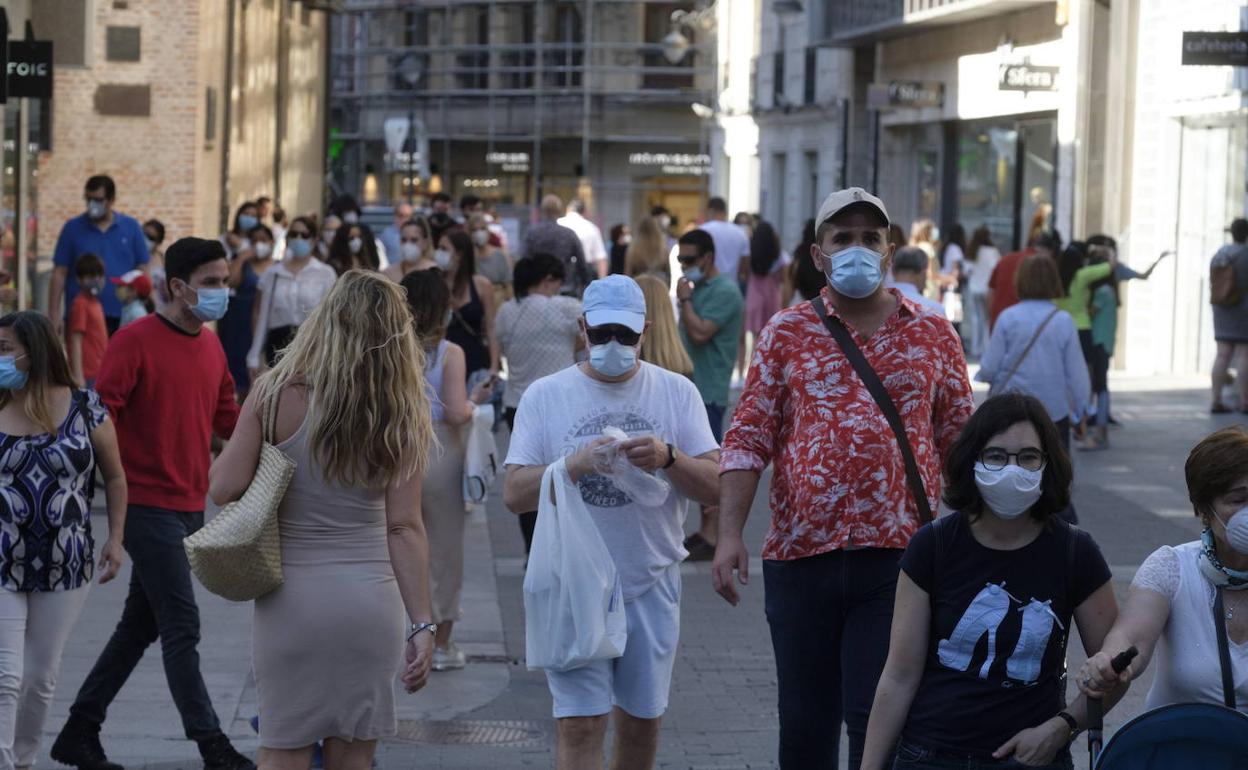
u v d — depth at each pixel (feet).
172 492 52.42
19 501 47.03
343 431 39.50
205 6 194.18
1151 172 180.34
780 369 42.80
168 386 52.34
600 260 178.60
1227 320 141.18
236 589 39.75
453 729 58.39
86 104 189.57
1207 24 168.55
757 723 58.70
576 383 44.68
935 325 42.70
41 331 47.44
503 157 439.22
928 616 34.40
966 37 227.81
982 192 227.40
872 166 248.11
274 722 40.06
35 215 144.77
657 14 430.20
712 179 374.43
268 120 254.27
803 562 42.16
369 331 40.01
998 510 33.58
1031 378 80.89
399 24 460.14
